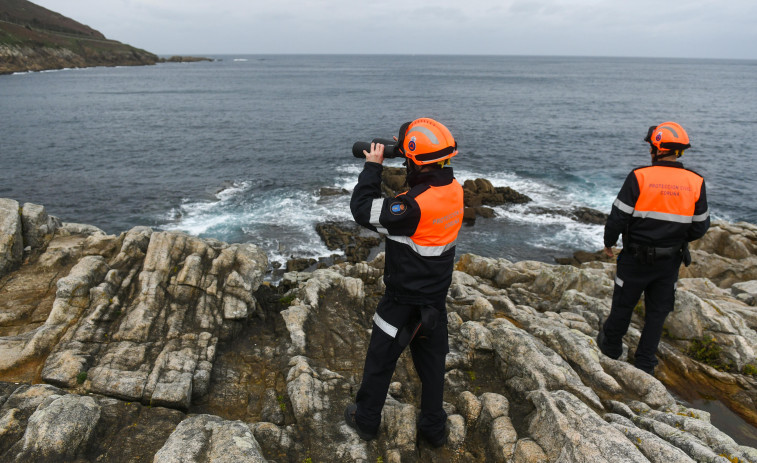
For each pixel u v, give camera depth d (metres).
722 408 4.35
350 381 3.93
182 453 2.68
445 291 2.91
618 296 4.40
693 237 4.05
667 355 5.04
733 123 47.19
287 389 3.65
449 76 132.00
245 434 2.87
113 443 2.99
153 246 4.84
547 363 3.80
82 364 3.55
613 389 3.93
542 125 45.34
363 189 2.84
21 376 3.58
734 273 10.44
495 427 3.23
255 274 4.93
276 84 96.00
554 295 7.04
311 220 19.36
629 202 4.02
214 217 19.59
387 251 2.86
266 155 31.50
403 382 3.97
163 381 3.50
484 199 22.03
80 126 40.75
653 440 2.88
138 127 41.16
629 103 65.56
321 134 39.78
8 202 5.32
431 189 2.69
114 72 122.12
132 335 3.96
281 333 4.62
